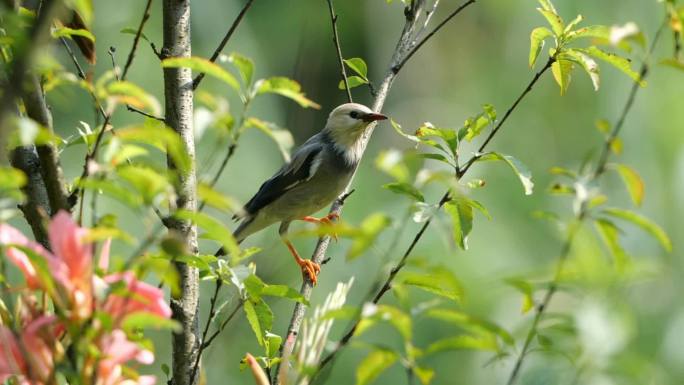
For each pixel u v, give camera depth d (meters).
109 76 5.64
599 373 5.72
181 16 7.86
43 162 6.31
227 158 6.07
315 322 6.27
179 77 7.78
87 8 5.87
